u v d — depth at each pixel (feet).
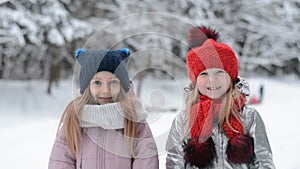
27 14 43.70
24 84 54.80
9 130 29.76
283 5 89.40
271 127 25.99
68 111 6.65
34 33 43.70
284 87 80.07
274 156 16.80
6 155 19.30
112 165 6.34
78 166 6.52
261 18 89.81
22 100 47.24
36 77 57.77
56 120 35.65
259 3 87.76
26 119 39.37
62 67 60.39
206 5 70.54
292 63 94.02
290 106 43.80
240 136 6.50
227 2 85.76
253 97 49.01
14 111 43.01
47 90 51.85
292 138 21.22
